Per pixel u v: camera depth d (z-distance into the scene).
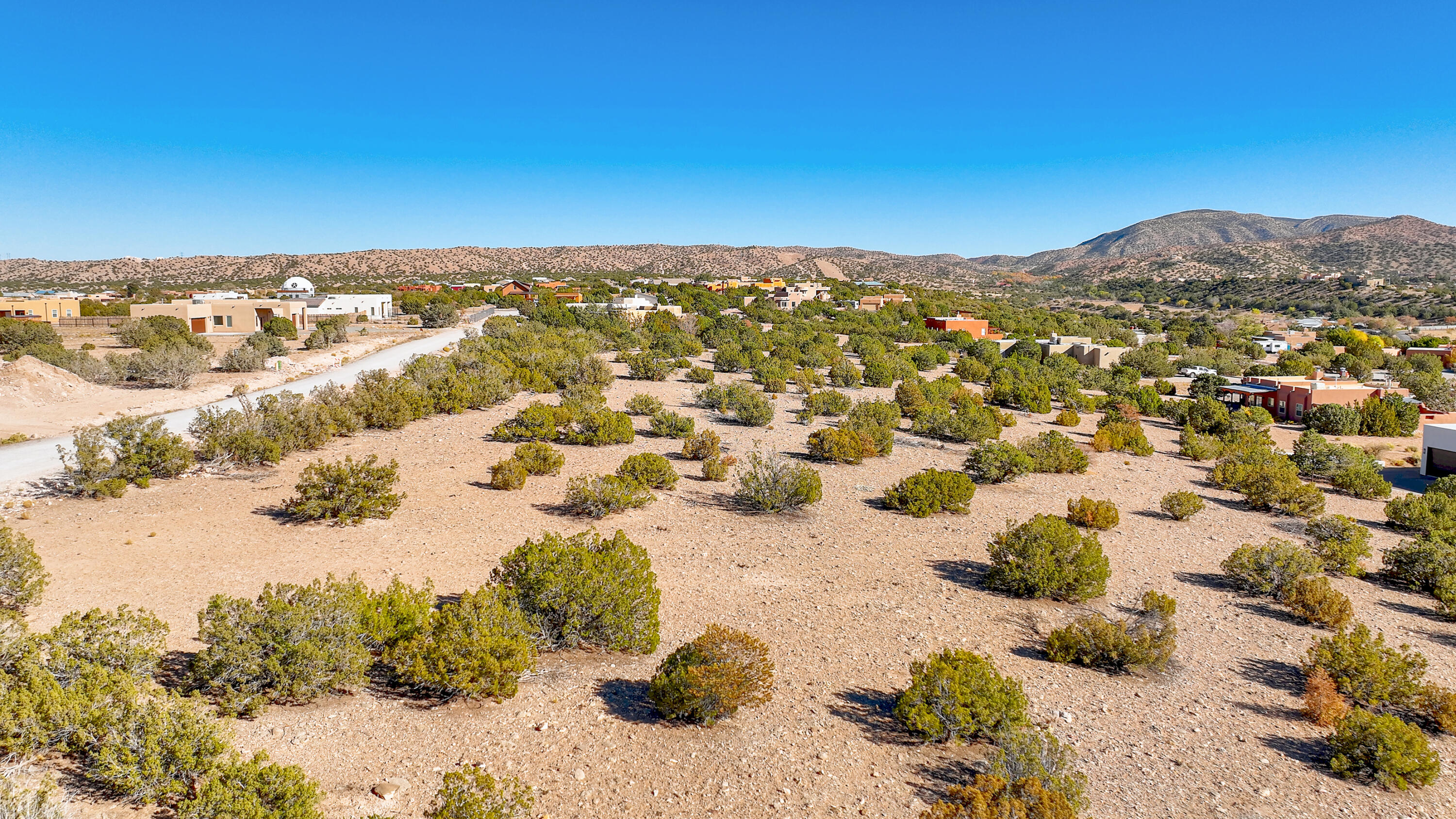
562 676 9.79
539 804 7.07
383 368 37.56
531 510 17.55
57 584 11.66
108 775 6.33
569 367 37.19
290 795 6.29
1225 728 9.67
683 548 15.57
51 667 7.56
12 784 5.93
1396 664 10.54
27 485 17.27
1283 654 12.20
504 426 25.34
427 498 18.06
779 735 8.67
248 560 13.27
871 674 10.48
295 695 8.56
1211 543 18.45
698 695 8.50
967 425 30.16
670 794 7.41
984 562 15.98
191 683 8.38
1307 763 8.94
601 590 10.30
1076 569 13.87
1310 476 28.42
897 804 7.51
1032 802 7.04
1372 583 16.09
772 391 39.56
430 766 7.59
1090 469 26.72
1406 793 8.46
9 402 26.50
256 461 20.05
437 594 12.12
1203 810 7.82
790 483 18.89
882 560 15.66
